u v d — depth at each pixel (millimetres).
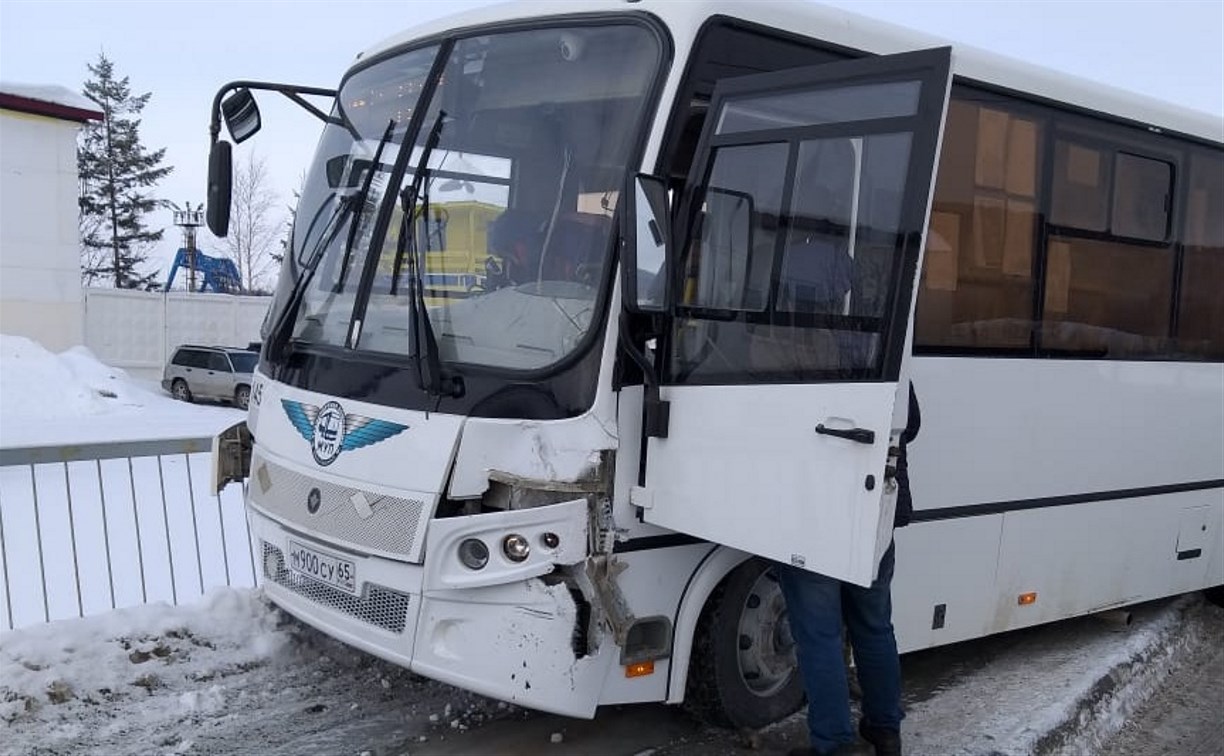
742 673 4555
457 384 3848
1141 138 5984
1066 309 5598
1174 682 6051
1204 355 6500
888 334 3383
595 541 3773
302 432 4348
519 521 3676
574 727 4691
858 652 4281
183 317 30672
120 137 54938
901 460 4047
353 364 4191
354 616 4094
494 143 4262
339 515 4082
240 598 5543
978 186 5125
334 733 4500
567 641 3730
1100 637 6457
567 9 4312
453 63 4562
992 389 5195
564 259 3922
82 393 21578
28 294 24453
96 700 4598
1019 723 4965
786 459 3602
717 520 3787
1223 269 6590
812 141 3701
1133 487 6070
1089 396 5723
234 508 9281
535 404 3750
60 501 9273
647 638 4059
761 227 3795
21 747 4180
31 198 24344
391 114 4750
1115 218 5863
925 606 5020
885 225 3459
